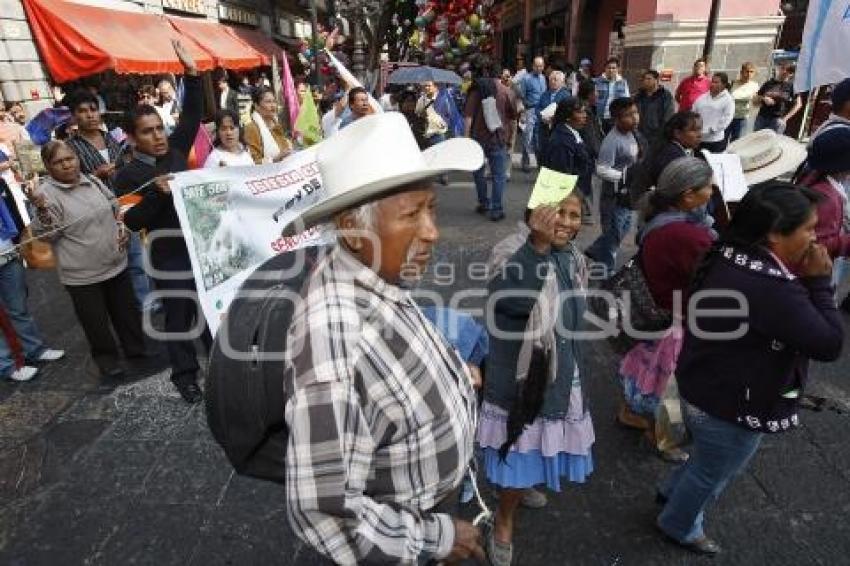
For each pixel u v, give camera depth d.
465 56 19.84
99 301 3.74
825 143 2.96
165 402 3.62
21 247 3.80
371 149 1.17
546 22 20.72
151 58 11.23
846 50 3.29
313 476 0.98
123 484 2.88
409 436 1.15
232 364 1.15
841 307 4.56
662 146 4.04
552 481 2.25
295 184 3.64
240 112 8.74
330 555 1.00
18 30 8.88
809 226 1.80
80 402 3.63
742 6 9.38
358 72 11.39
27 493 2.84
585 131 6.41
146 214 3.24
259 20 22.77
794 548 2.45
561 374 2.14
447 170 1.27
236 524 2.62
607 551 2.46
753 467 2.94
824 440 3.14
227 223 3.42
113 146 4.76
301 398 1.00
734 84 9.14
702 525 2.57
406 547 1.09
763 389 1.92
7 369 3.88
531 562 2.41
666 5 9.50
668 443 2.91
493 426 2.23
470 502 2.73
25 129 6.80
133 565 2.41
